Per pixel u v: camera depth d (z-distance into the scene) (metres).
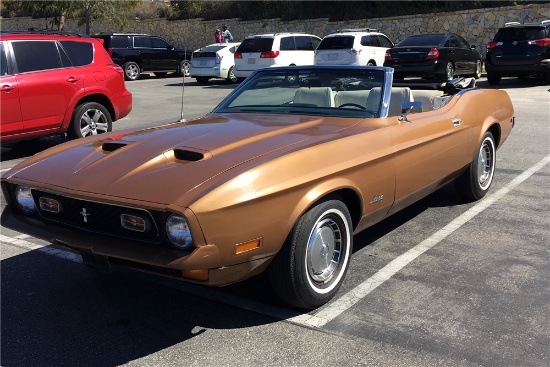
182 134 3.87
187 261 2.88
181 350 3.18
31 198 3.56
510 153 7.99
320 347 3.17
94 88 9.02
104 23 32.94
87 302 3.80
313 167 3.38
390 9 25.92
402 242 4.76
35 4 28.41
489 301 3.66
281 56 18.70
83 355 3.15
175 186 3.04
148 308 3.70
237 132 3.87
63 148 3.99
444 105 5.15
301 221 3.33
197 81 21.47
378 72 4.56
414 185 4.40
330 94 4.55
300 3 28.48
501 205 5.71
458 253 4.48
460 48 17.09
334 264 3.70
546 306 3.58
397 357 3.04
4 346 3.25
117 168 3.35
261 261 3.20
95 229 3.27
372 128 4.07
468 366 2.95
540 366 2.94
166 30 32.06
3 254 4.71
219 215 2.92
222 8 31.45
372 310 3.57
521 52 15.66
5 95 7.90
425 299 3.71
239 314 3.59
